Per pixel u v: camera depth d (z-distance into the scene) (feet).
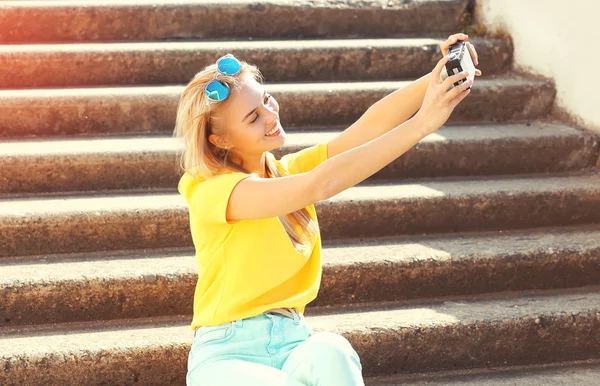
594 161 15.44
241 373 7.82
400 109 9.06
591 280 12.78
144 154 13.80
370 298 12.08
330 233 13.15
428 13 18.99
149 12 17.63
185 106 8.32
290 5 18.29
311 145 14.43
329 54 17.19
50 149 13.87
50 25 17.28
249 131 8.38
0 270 11.60
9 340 10.64
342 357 7.63
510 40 17.95
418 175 14.85
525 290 12.59
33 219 12.23
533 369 11.39
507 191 13.75
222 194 8.08
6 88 16.03
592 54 15.49
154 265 11.80
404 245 12.85
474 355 11.27
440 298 12.28
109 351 10.27
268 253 8.35
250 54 16.87
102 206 12.62
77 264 11.87
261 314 8.38
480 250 12.53
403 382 10.96
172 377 10.48
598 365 11.51
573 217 14.07
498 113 16.62
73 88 16.12
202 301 8.55
